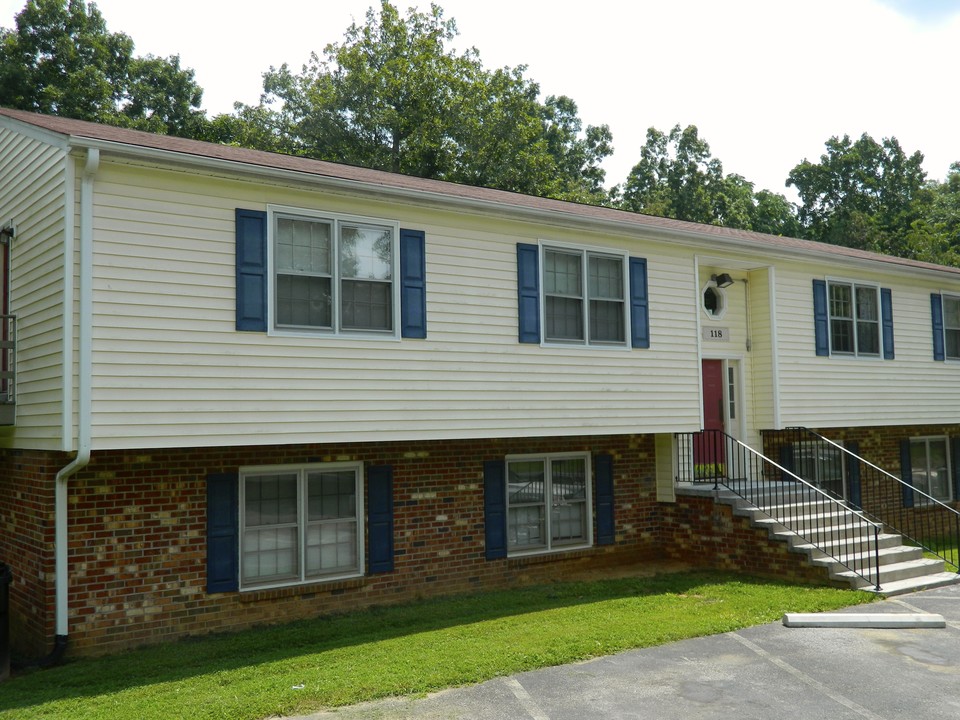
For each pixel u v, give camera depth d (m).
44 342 9.47
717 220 48.94
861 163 55.72
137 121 31.02
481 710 7.20
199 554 10.40
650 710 7.21
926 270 17.80
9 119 10.62
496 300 11.93
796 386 15.66
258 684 7.91
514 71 38.44
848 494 17.22
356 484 11.79
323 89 35.69
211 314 9.67
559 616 10.54
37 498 9.90
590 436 14.16
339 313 10.55
